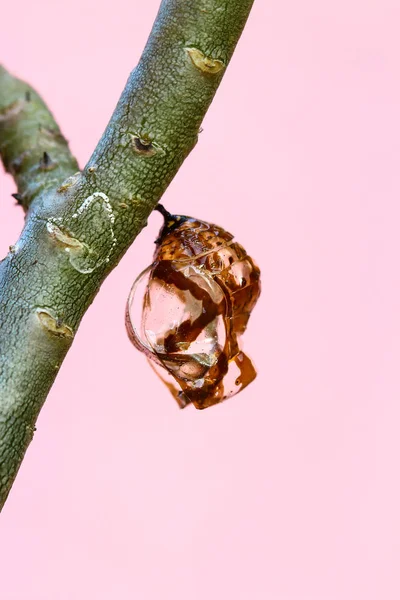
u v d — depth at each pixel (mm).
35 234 169
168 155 168
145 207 169
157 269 175
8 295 168
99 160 168
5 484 166
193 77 167
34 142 195
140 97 167
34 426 168
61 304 168
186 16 167
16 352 167
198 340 175
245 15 167
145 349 175
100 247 168
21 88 200
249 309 179
